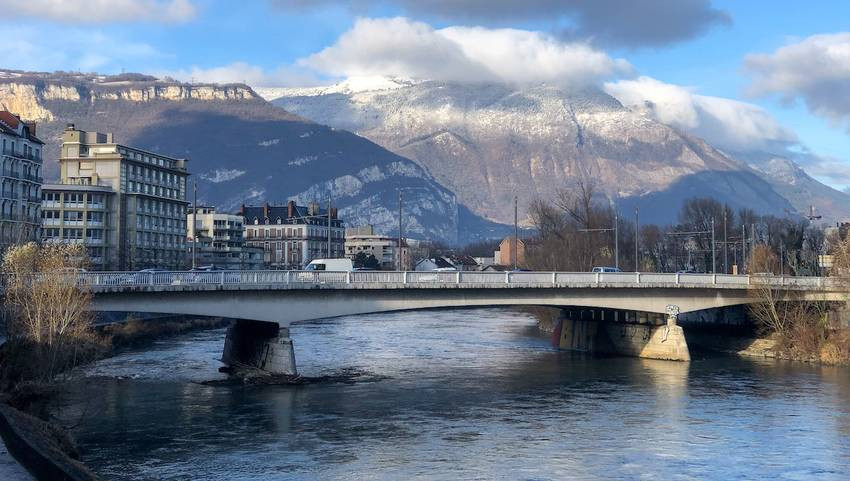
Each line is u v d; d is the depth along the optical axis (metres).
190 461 53.44
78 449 52.59
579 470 52.62
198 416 67.31
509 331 153.38
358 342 129.75
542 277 99.25
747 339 121.31
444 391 81.56
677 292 110.50
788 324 115.62
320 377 89.62
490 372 95.62
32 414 64.06
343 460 54.34
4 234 142.38
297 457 54.94
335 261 117.81
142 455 54.78
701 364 105.19
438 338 138.00
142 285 78.88
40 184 160.12
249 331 93.81
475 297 95.44
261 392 79.00
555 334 128.88
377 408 72.38
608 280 103.94
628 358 111.12
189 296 81.56
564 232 179.00
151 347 115.31
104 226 188.62
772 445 59.56
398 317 195.25
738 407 73.69
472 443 59.56
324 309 87.56
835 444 59.81
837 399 77.62
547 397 78.75
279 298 85.56
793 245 187.88
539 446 58.78
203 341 124.19
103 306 78.62
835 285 115.31
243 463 53.25
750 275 115.75
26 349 72.94
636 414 70.56
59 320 76.31
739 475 51.88
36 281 77.94
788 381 89.50
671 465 54.03
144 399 74.06
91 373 86.44
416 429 63.94
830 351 107.25
